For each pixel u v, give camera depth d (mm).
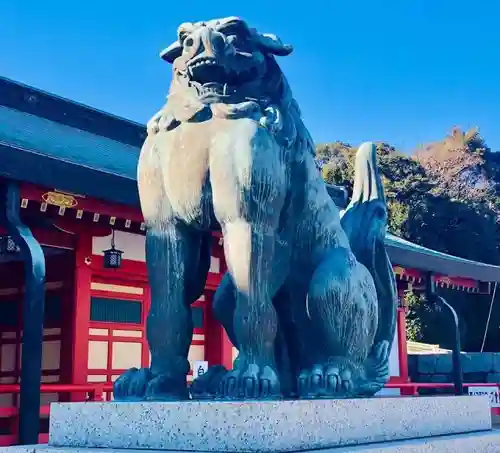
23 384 5094
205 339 10156
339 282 2629
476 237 24984
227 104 2496
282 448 1922
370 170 3408
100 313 9031
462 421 2814
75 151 8258
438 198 24891
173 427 2006
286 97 2656
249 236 2387
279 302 2787
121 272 8977
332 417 2119
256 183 2379
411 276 11039
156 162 2594
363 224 3252
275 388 2316
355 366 2729
